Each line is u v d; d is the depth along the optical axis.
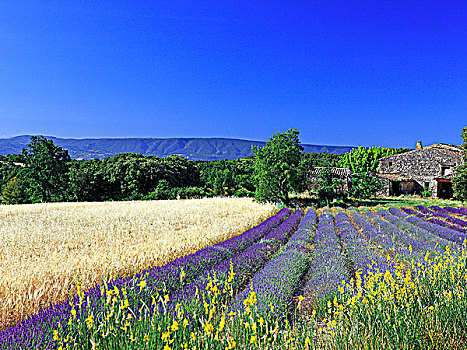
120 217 21.05
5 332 5.10
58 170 45.31
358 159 56.22
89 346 4.06
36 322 5.41
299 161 34.47
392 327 3.94
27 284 7.36
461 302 4.48
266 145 34.44
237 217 21.84
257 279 8.63
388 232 17.50
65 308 5.87
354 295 4.58
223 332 3.56
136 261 9.53
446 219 21.70
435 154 39.56
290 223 20.48
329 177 34.31
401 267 4.76
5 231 15.35
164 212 23.81
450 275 5.18
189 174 61.84
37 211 24.41
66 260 9.98
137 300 6.00
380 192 41.44
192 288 7.47
